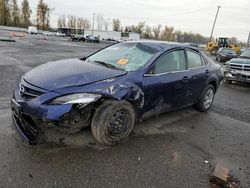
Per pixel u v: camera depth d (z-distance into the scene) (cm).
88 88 322
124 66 400
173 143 387
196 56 516
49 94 309
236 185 294
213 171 315
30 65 1024
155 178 294
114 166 310
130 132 387
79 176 284
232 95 789
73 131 337
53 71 357
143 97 381
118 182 281
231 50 2458
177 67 453
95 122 338
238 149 389
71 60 429
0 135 358
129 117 368
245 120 533
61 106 306
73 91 313
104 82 338
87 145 351
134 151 350
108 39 7712
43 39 4412
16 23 9100
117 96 339
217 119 523
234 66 971
